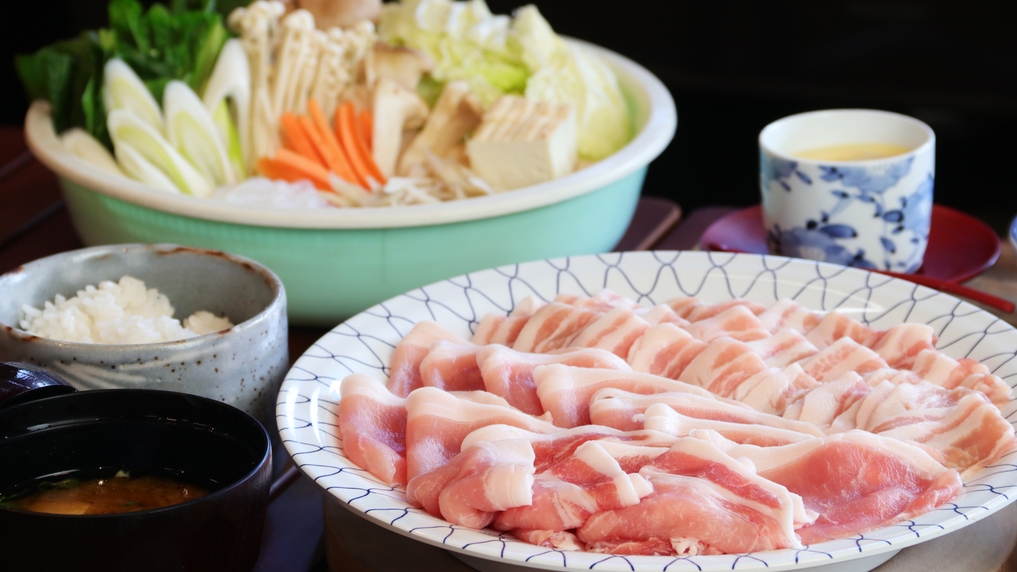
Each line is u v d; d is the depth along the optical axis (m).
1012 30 2.04
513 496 0.84
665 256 1.03
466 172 1.14
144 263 0.97
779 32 2.18
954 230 1.10
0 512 0.81
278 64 1.18
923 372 0.93
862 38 2.14
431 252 1.04
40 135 1.11
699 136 2.31
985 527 0.89
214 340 0.90
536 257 1.07
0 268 1.13
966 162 2.18
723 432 0.88
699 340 0.95
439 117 1.18
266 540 0.91
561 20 2.29
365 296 1.05
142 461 0.87
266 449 0.85
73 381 0.89
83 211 1.08
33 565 0.81
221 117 1.17
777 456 0.87
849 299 1.00
